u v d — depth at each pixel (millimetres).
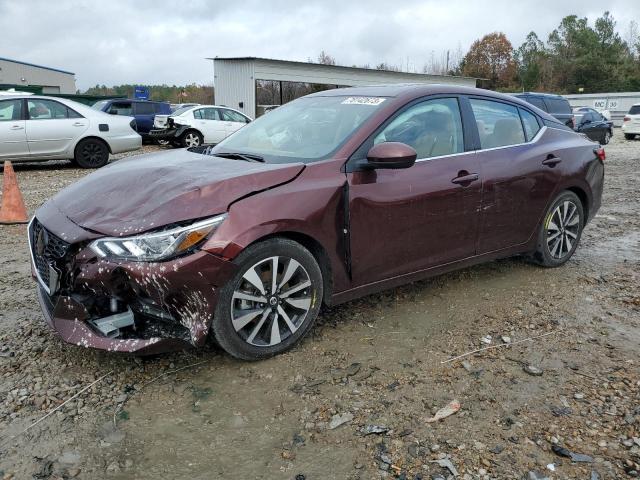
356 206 3350
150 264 2730
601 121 20922
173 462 2398
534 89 70125
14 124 11031
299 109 4215
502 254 4422
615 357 3318
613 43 75000
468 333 3613
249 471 2354
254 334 3105
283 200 3074
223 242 2840
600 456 2432
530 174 4371
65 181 10164
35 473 2303
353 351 3340
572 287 4469
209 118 17375
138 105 18625
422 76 33375
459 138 4016
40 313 3820
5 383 2932
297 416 2713
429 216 3727
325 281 3408
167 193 2957
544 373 3121
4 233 6207
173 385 2949
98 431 2576
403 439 2545
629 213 7535
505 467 2367
